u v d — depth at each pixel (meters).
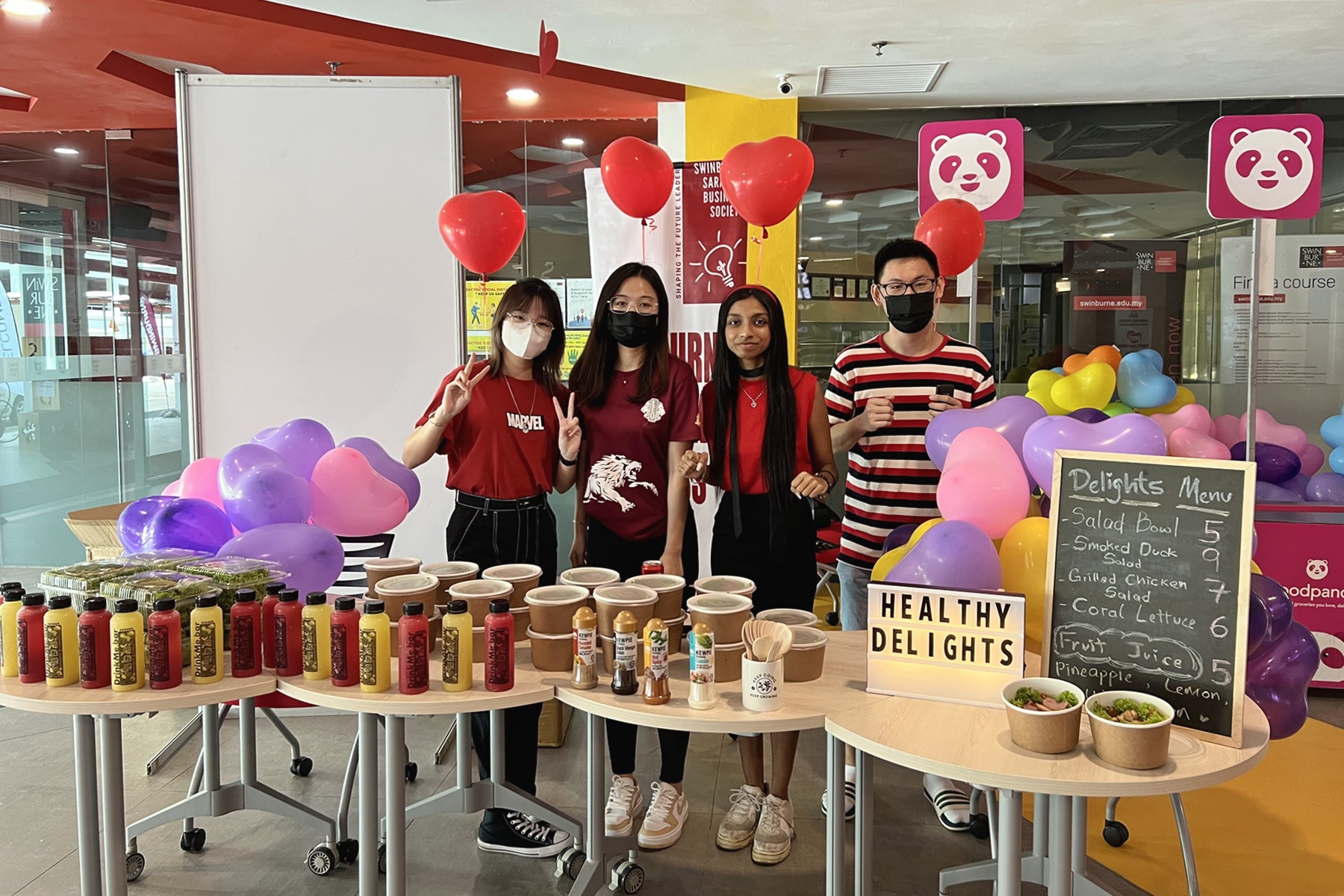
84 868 1.96
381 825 2.81
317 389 3.84
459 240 2.96
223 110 3.74
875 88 5.02
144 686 1.91
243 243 3.78
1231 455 4.20
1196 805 3.05
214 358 3.80
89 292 5.90
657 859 2.69
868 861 1.97
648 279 2.65
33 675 1.91
